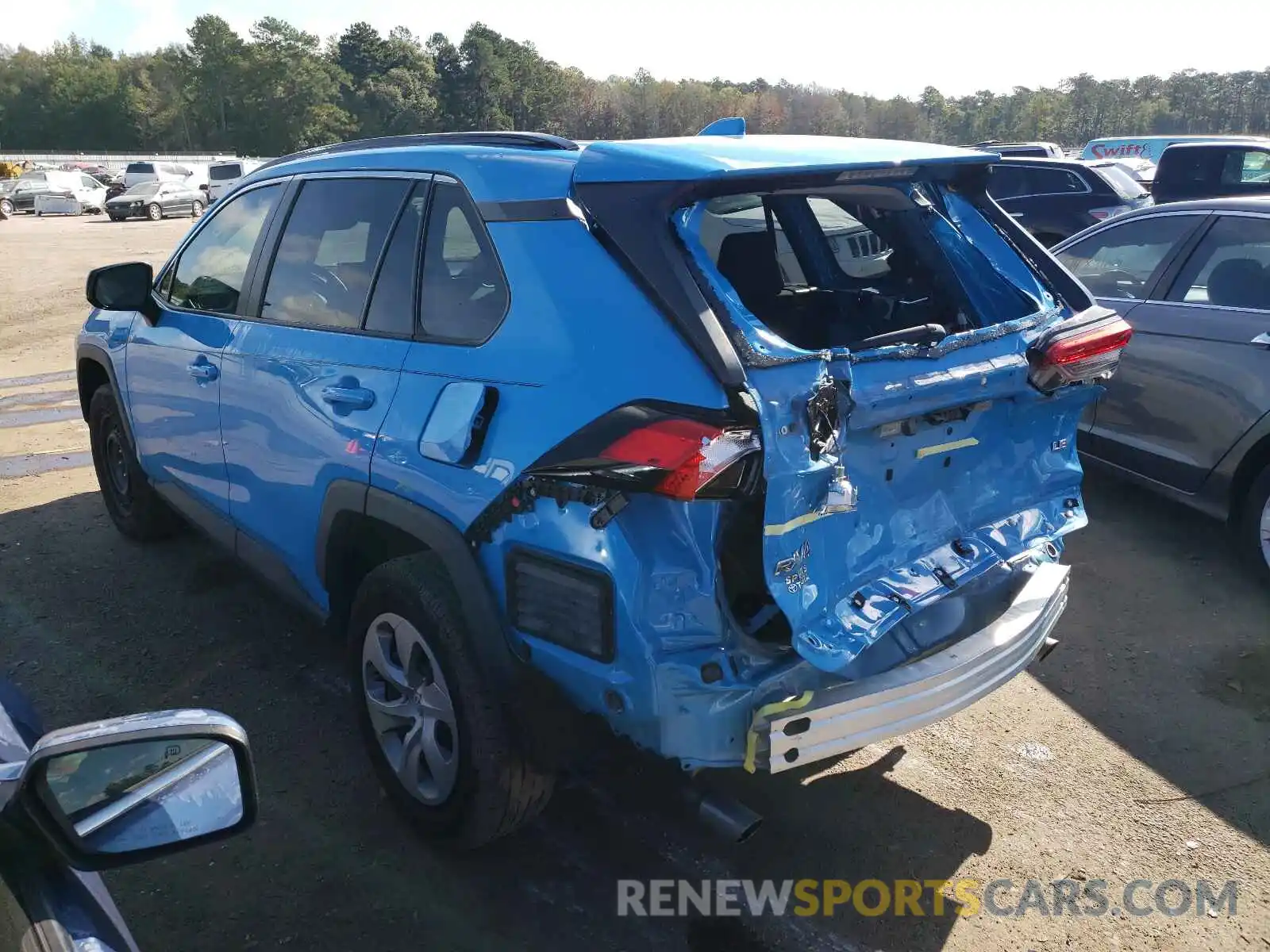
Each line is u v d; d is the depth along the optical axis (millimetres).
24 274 17141
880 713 2307
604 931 2613
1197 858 2916
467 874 2805
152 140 116562
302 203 3422
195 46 112938
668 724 2174
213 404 3635
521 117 125812
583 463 2139
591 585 2188
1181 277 5004
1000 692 3814
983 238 3107
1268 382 4430
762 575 2125
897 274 3328
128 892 2715
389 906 2678
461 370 2551
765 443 2033
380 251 2961
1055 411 2934
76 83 115312
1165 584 4672
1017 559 2807
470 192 2693
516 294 2475
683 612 2141
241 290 3629
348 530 2990
